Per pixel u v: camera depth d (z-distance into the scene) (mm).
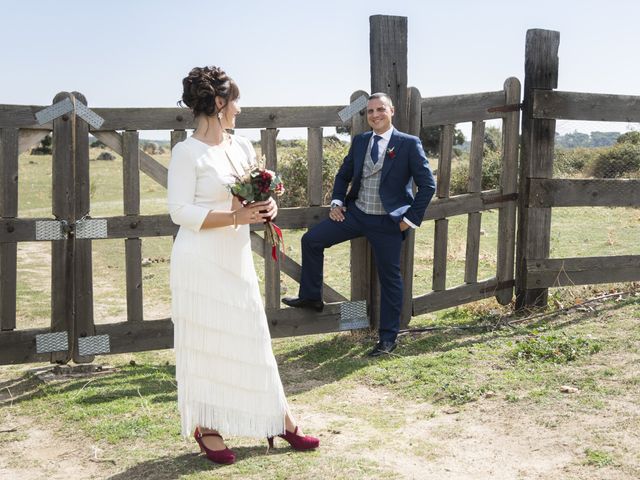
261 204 3637
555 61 7148
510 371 5328
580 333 6270
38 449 4234
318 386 5324
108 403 4953
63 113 5516
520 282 7367
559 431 4121
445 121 6781
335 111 6332
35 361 5660
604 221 14836
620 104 7387
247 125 6074
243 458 3904
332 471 3674
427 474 3646
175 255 3695
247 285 3793
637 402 4488
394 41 6477
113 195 23031
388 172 5953
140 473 3766
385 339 6121
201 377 3707
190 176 3633
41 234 5559
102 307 8188
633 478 3439
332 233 6113
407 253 6742
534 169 7195
